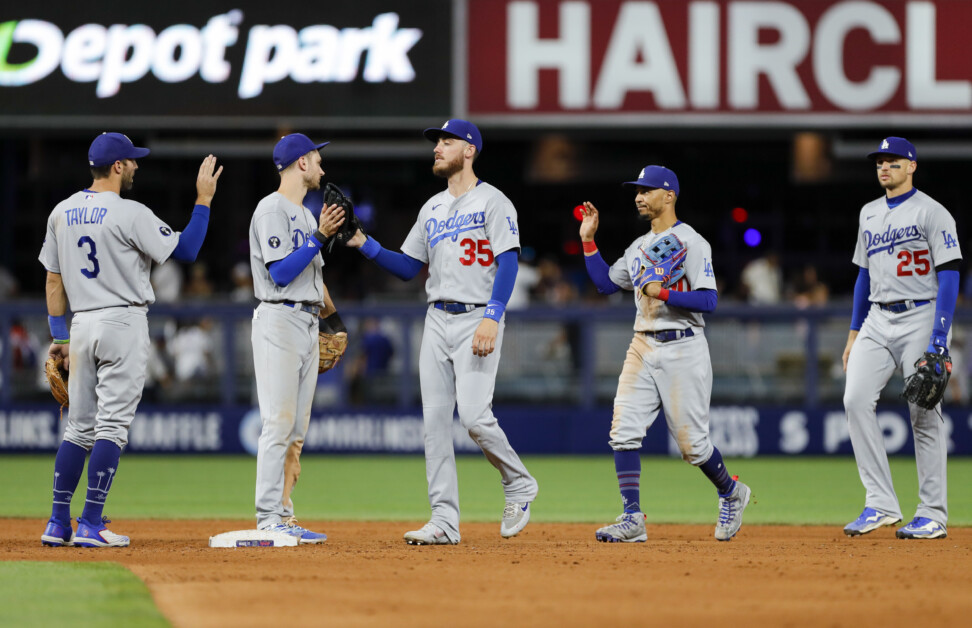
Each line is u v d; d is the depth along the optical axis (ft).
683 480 142.51
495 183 252.42
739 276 250.78
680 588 54.65
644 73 191.42
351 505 114.11
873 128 191.42
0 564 60.85
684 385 74.43
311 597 51.62
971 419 175.11
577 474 150.92
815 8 191.11
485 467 162.61
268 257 70.49
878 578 57.93
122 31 194.29
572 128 192.24
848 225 250.16
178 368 178.91
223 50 194.18
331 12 194.39
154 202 240.12
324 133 211.82
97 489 70.18
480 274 71.26
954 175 242.58
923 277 79.41
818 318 178.60
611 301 201.05
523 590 53.88
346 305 179.22
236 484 136.67
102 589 53.26
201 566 60.64
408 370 179.63
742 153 248.11
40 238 242.78
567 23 192.13
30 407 177.27
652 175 75.25
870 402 81.20
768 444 178.91
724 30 191.31
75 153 233.35
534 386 180.34
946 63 190.39
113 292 69.92
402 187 241.96
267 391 71.87
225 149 201.36
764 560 64.34
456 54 192.75
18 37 193.47
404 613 48.37
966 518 100.27
